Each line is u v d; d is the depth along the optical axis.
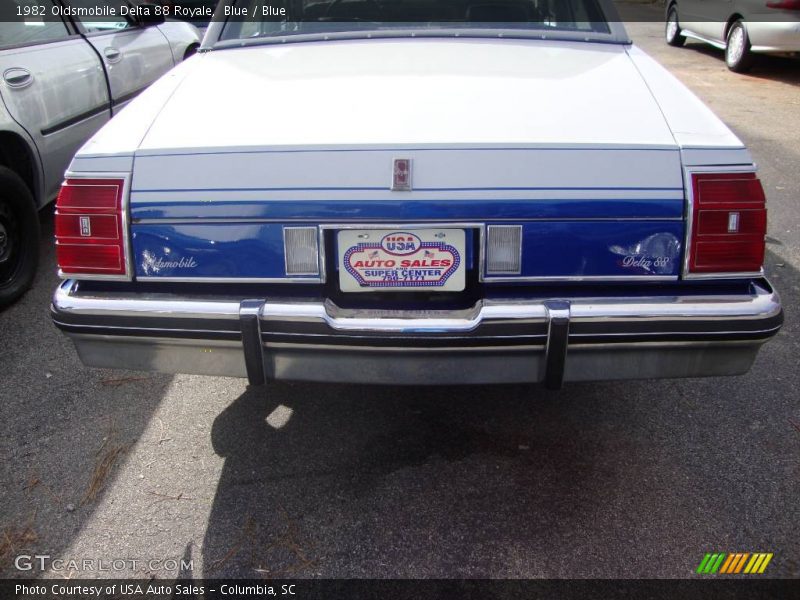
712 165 2.12
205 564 2.21
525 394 3.04
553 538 2.30
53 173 4.21
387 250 2.14
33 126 3.95
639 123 2.24
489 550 2.26
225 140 2.19
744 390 3.08
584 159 2.11
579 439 2.77
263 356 2.18
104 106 4.68
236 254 2.16
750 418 2.89
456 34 2.92
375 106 2.32
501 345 2.12
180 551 2.26
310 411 2.94
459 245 2.13
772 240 4.58
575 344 2.12
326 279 2.17
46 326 3.62
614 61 2.68
